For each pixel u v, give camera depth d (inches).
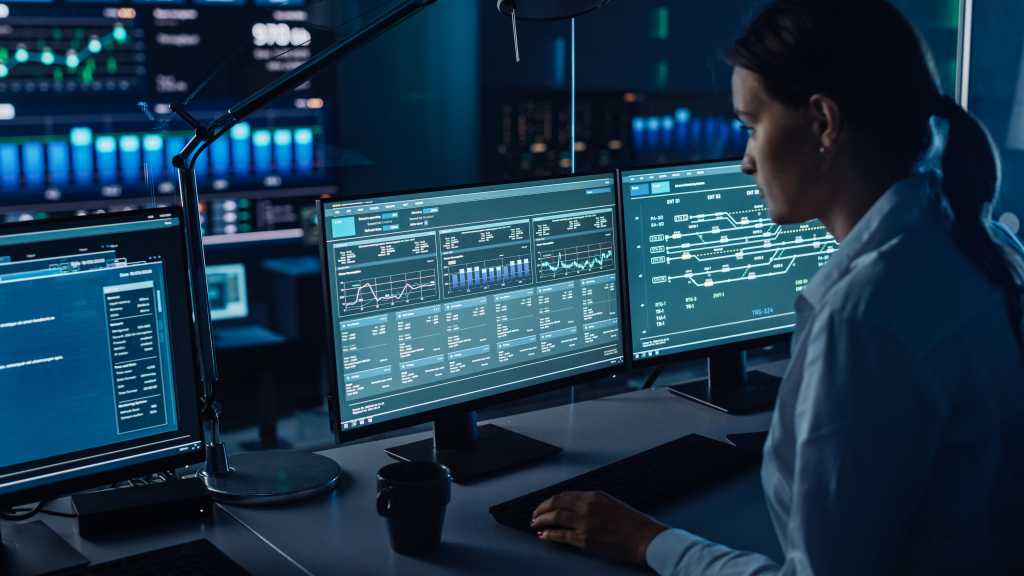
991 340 34.3
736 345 70.6
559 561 45.5
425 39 226.7
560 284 62.1
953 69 103.1
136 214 48.2
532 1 60.1
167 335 49.8
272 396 177.9
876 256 34.5
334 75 223.3
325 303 53.1
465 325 58.4
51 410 46.6
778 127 37.4
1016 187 103.0
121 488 53.0
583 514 46.4
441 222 56.8
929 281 33.7
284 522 50.6
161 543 48.1
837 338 33.7
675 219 66.8
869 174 36.8
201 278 54.8
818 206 38.4
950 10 101.9
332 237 52.9
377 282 54.8
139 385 49.1
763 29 37.0
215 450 55.6
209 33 191.6
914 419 32.5
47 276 46.0
